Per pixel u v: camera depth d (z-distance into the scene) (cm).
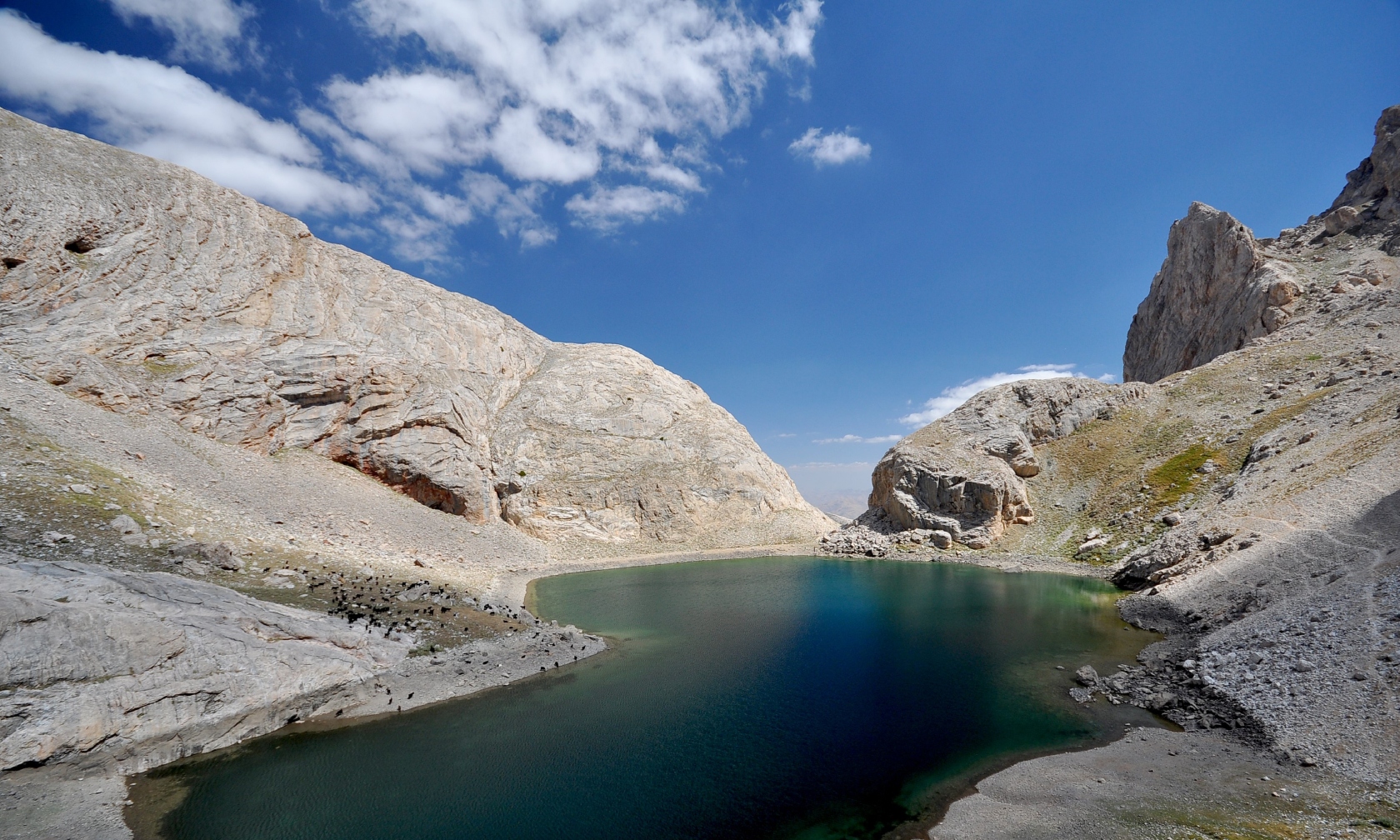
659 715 2384
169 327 5559
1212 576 3541
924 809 1698
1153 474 6294
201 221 6569
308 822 1655
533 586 5391
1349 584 2520
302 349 6341
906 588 5116
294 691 2264
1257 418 6128
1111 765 1866
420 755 2036
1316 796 1522
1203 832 1447
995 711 2369
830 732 2211
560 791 1820
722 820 1669
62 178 5538
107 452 3781
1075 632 3459
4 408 3550
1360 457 3841
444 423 6950
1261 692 2130
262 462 5281
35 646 1842
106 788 1739
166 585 2414
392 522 5525
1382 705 1750
